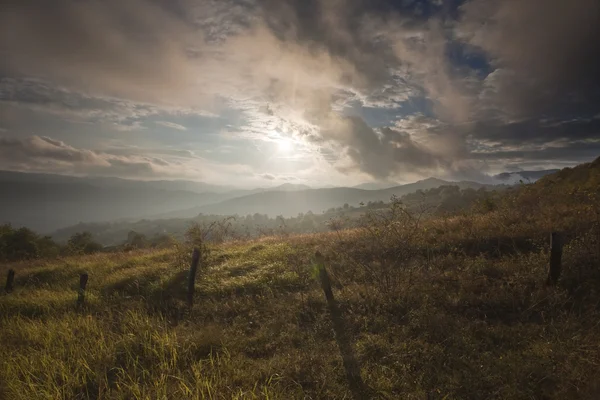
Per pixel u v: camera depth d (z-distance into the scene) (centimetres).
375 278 1006
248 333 820
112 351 738
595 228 1070
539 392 514
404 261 1041
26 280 1725
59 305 1155
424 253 1150
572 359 573
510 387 520
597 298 756
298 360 646
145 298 1166
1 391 604
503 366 571
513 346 640
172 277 1292
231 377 610
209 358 688
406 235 1156
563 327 671
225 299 1056
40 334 871
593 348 591
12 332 914
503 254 1078
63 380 625
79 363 672
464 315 774
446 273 974
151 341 774
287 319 856
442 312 778
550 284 834
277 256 1427
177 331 820
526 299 804
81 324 907
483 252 1112
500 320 742
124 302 1131
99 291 1299
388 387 550
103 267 1767
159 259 1764
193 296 1071
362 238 1384
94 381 635
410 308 820
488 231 1233
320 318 830
